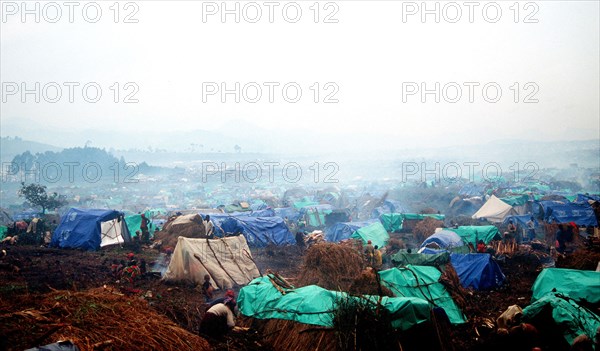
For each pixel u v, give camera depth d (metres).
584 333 12.06
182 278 21.17
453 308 16.20
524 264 26.55
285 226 36.50
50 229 37.47
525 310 13.46
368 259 23.31
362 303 12.27
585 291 15.20
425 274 17.17
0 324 8.77
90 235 31.72
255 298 14.17
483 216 47.53
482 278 21.02
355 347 11.52
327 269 18.12
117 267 22.84
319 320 12.32
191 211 44.84
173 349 10.02
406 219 41.84
